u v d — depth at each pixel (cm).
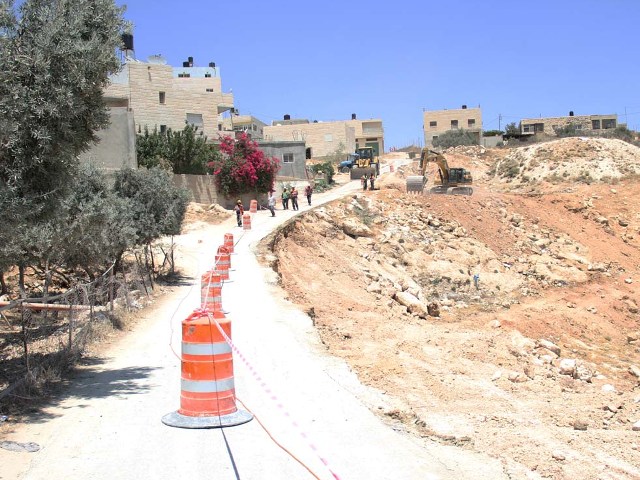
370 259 3753
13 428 833
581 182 6359
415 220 4475
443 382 1386
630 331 3156
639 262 4469
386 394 1100
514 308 3319
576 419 1198
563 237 4716
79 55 1053
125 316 1689
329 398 998
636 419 1265
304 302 2406
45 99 1015
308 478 680
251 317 1703
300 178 6919
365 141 12325
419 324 2627
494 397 1336
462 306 3325
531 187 6525
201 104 6638
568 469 853
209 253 3300
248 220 4053
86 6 1103
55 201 1105
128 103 6044
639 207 5344
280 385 1068
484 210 4925
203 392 869
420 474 711
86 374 1148
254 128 9781
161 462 718
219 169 5153
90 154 3097
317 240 3791
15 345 1427
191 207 4641
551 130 12225
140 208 2516
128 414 899
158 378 1113
